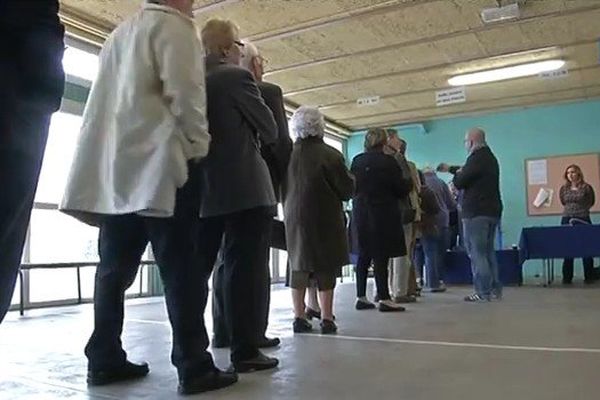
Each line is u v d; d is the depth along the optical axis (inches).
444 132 408.8
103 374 76.1
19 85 33.9
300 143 121.3
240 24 236.8
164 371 84.1
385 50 274.1
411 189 171.2
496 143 393.4
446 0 221.9
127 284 79.3
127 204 65.1
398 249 157.9
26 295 232.1
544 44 273.6
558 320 130.2
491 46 274.1
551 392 67.2
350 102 362.3
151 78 67.4
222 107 80.4
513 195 385.7
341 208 122.0
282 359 89.7
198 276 71.9
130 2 216.8
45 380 79.8
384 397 66.6
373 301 185.0
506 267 262.1
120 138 66.5
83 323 156.6
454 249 267.4
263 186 81.0
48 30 36.0
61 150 245.0
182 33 67.2
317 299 137.8
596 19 245.9
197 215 72.1
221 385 71.9
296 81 317.1
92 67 254.1
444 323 129.6
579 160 370.0
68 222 253.4
